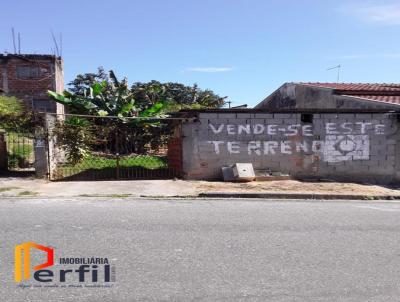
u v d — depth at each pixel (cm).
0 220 660
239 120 1174
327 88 1582
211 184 1086
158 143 1983
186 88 5425
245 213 755
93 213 725
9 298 372
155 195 935
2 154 1359
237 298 376
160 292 388
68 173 1301
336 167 1213
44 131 1190
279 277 431
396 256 510
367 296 388
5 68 2636
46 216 693
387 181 1230
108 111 1988
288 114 1191
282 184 1098
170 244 540
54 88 2703
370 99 1395
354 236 602
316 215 752
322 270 455
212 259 484
